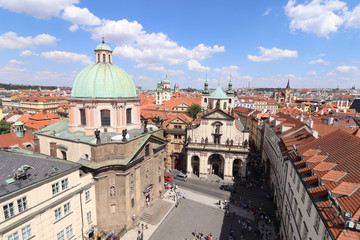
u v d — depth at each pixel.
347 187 20.02
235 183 64.62
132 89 46.81
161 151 53.44
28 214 26.17
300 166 30.27
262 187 61.16
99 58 45.44
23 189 25.11
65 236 32.00
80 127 43.78
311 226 23.08
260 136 84.31
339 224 17.30
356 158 23.86
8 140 58.06
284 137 47.88
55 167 30.42
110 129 43.22
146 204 49.00
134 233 41.09
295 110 125.56
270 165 62.97
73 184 32.81
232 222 46.00
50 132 46.16
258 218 45.94
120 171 39.06
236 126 68.12
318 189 22.66
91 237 37.94
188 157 68.56
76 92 42.47
